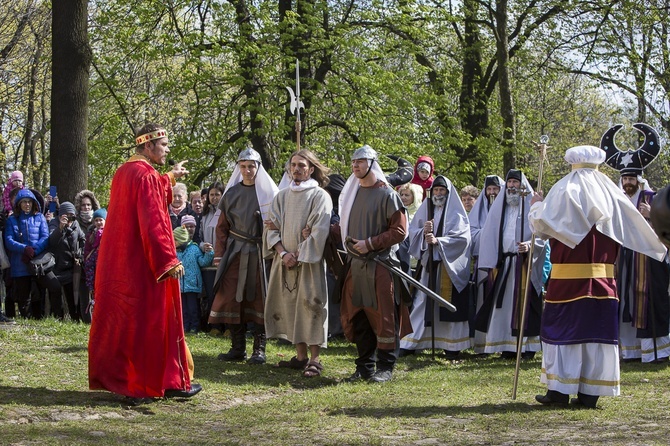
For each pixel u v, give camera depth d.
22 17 22.33
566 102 29.08
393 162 20.25
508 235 9.84
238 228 8.30
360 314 7.82
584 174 6.51
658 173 29.64
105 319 6.09
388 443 5.05
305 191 7.96
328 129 21.41
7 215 10.69
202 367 7.96
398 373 8.41
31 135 27.30
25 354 7.68
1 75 23.67
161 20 21.08
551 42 24.23
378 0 21.05
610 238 6.43
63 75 13.23
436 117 22.52
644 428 5.51
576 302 6.37
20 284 10.52
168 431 5.30
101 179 21.36
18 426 5.13
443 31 24.11
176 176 6.40
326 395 6.92
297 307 7.94
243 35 19.27
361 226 7.76
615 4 23.25
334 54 20.69
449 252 9.86
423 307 10.09
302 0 19.58
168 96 21.00
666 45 23.47
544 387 7.45
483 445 4.98
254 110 19.00
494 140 23.34
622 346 9.89
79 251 10.71
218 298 8.30
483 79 24.80
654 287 9.63
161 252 6.02
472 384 7.64
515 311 9.70
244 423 5.67
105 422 5.44
